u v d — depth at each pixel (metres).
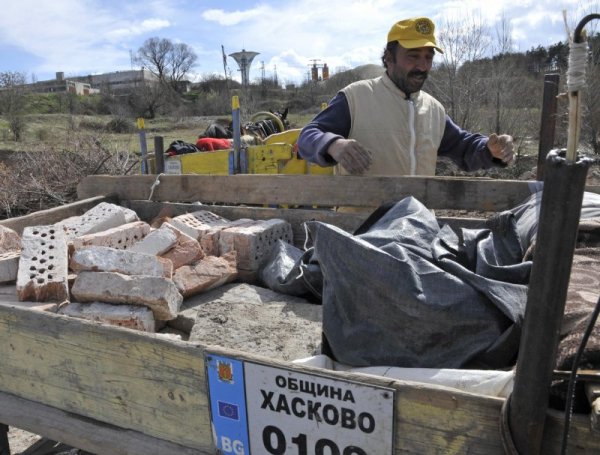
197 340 2.16
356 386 1.32
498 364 1.54
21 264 2.43
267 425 1.47
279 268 2.78
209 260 2.80
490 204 2.83
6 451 2.17
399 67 3.21
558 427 1.12
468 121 12.42
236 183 3.47
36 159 9.64
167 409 1.63
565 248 0.95
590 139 10.03
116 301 2.31
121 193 3.87
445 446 1.26
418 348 1.60
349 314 1.71
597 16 0.87
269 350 2.08
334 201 3.17
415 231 1.98
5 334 1.92
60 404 1.86
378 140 3.23
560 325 1.00
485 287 1.60
